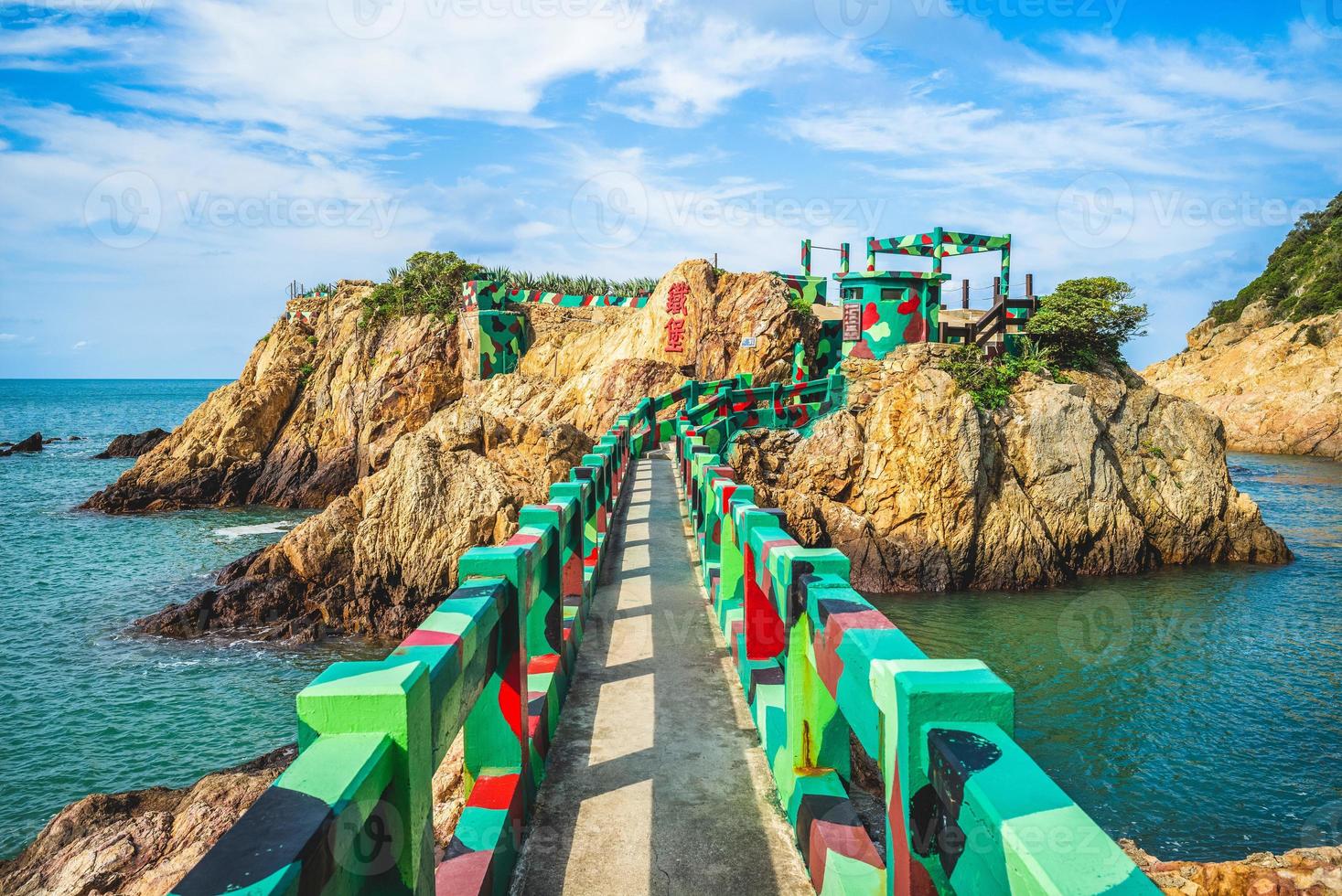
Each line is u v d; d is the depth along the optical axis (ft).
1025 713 56.54
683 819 12.81
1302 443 209.15
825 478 91.97
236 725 59.52
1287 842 42.01
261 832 5.01
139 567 104.78
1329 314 240.12
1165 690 60.18
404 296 152.25
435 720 7.60
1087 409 95.04
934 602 84.38
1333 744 51.70
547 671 16.58
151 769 53.31
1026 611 80.89
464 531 79.61
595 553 27.27
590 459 33.12
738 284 114.73
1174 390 260.42
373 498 82.28
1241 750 51.21
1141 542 94.84
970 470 88.22
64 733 58.13
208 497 148.05
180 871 29.53
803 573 11.66
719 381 92.27
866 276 111.04
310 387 156.97
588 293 164.86
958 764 5.61
